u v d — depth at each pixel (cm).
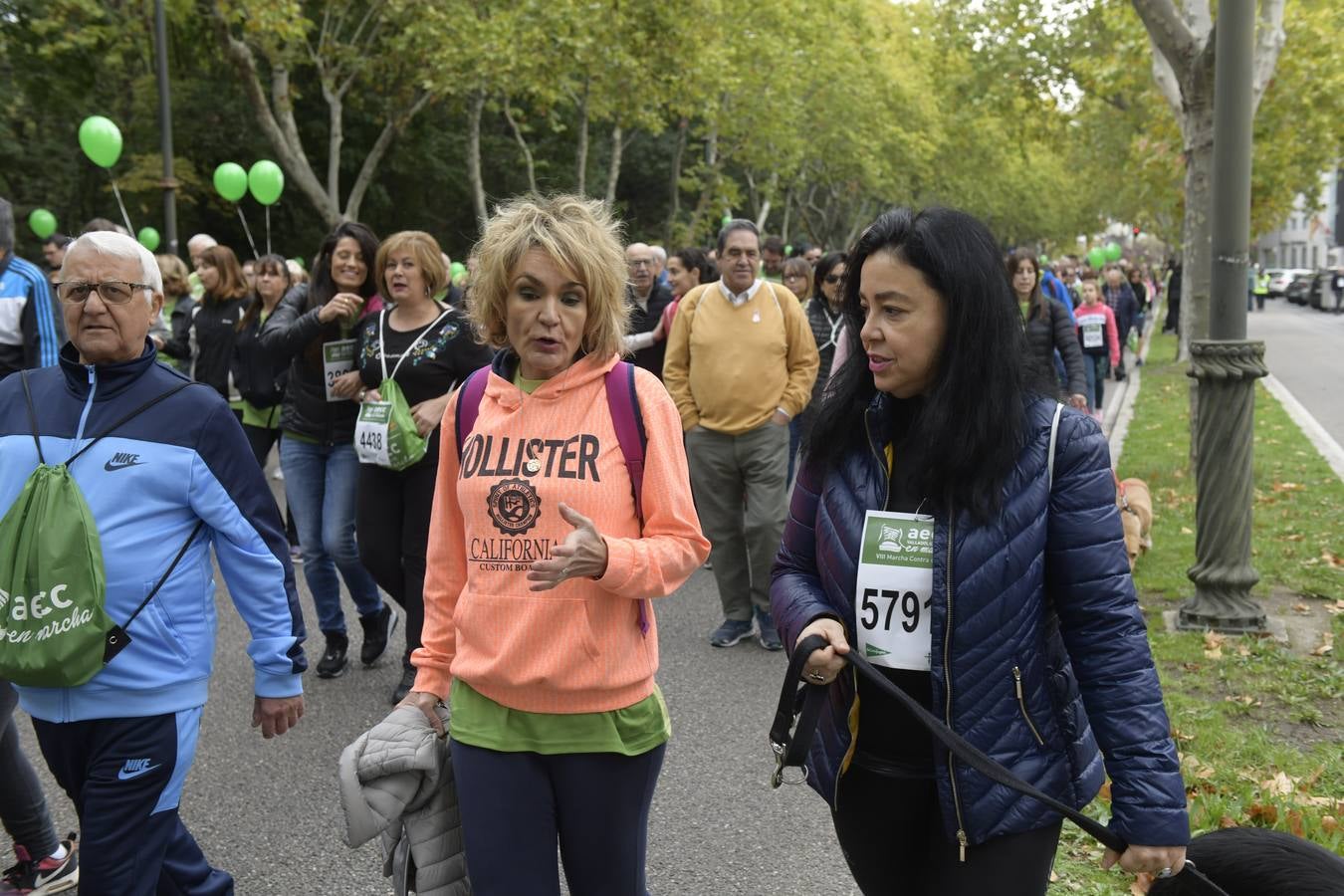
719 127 3294
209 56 2597
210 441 283
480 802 248
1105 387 2022
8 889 361
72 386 282
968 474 219
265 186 1397
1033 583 219
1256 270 5584
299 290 593
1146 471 1137
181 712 280
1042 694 223
